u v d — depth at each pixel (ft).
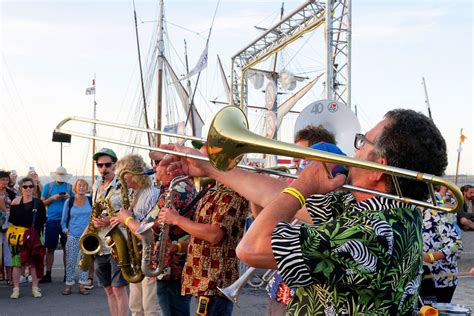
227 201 10.57
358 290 5.17
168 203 11.89
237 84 60.75
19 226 24.57
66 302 23.63
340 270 5.04
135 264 14.24
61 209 28.84
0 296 24.80
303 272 5.08
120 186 16.22
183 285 11.03
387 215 5.43
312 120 13.87
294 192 5.60
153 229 12.38
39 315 21.20
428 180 5.09
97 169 17.70
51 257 28.84
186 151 7.98
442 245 14.35
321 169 5.67
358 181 5.92
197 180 11.25
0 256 26.16
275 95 49.42
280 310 10.95
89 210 25.58
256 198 7.41
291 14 42.75
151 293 14.84
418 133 5.64
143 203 15.44
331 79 36.50
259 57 54.13
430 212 14.39
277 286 10.94
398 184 5.45
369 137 5.93
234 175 7.72
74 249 25.45
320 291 5.35
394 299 5.26
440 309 9.02
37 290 24.85
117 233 14.57
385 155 5.68
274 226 5.40
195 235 10.51
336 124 13.70
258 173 8.00
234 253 10.69
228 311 10.72
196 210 11.42
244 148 5.78
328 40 36.42
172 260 12.57
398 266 5.26
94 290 26.50
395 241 5.27
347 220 5.32
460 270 30.86
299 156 5.45
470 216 28.66
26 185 24.81
